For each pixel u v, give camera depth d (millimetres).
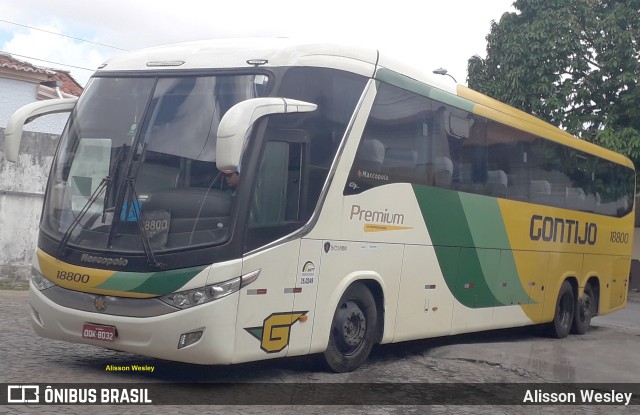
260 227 7469
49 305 7633
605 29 24578
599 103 25109
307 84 8031
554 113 24688
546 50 24359
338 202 8422
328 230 8281
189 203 7316
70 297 7520
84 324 7430
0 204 16031
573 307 14945
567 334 14742
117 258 7293
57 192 8016
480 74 25750
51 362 8289
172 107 7816
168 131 7691
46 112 8594
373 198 8977
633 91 24094
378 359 10180
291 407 7148
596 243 15750
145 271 7180
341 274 8500
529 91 24688
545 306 13656
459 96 10961
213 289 7094
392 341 9539
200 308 7059
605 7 25594
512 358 10867
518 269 12547
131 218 7402
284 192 7758
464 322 11094
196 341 7105
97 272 7332
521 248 12609
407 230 9625
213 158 7438
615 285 16875
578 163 14914
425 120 10047
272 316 7594
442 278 10445
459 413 7582
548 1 24797
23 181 16203
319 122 8164
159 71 8094
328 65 8336
